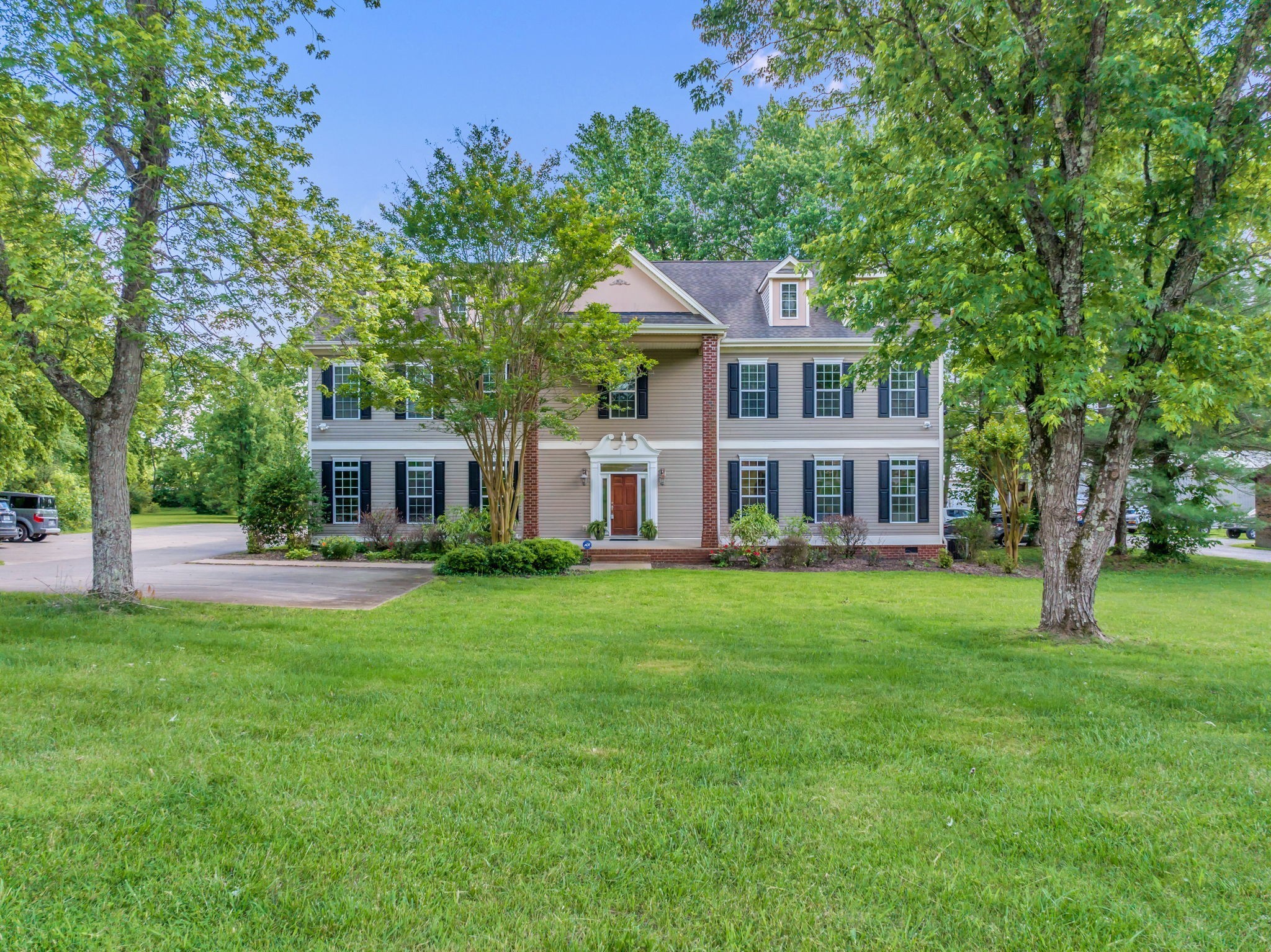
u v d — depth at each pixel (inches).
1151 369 340.8
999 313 338.3
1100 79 310.2
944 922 111.7
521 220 605.9
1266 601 556.1
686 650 321.7
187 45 351.3
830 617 432.5
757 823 144.0
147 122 372.2
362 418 864.3
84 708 209.0
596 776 166.7
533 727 202.2
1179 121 286.4
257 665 272.1
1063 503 377.7
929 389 868.6
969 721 215.8
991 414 754.2
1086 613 372.5
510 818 143.5
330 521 862.5
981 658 316.8
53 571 629.3
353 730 197.5
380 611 425.7
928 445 868.6
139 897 113.3
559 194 613.9
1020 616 453.4
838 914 113.4
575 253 603.5
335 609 429.1
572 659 296.7
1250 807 155.9
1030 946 106.3
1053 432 386.6
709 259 1390.3
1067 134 348.8
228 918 108.7
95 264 316.2
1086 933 109.0
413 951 102.4
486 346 645.3
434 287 614.2
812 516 866.8
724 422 871.7
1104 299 357.4
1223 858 133.5
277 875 121.0
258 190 402.6
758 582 625.6
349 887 118.3
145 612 388.8
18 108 335.6
